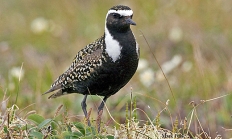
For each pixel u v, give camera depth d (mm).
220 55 18328
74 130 10602
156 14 20891
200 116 14469
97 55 11836
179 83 16328
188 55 18516
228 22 20172
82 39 20406
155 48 19094
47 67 17047
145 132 10648
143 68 16578
